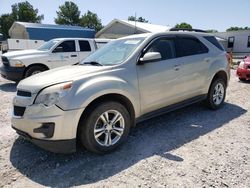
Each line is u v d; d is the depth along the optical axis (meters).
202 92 5.38
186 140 4.20
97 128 3.63
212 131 4.58
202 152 3.76
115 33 30.09
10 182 3.10
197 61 5.10
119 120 3.83
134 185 2.98
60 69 4.14
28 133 3.45
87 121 3.48
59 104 3.27
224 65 5.80
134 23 29.16
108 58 4.37
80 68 4.01
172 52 4.72
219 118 5.30
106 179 3.12
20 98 3.56
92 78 3.61
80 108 3.35
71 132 3.34
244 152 3.75
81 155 3.74
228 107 6.14
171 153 3.74
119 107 3.77
